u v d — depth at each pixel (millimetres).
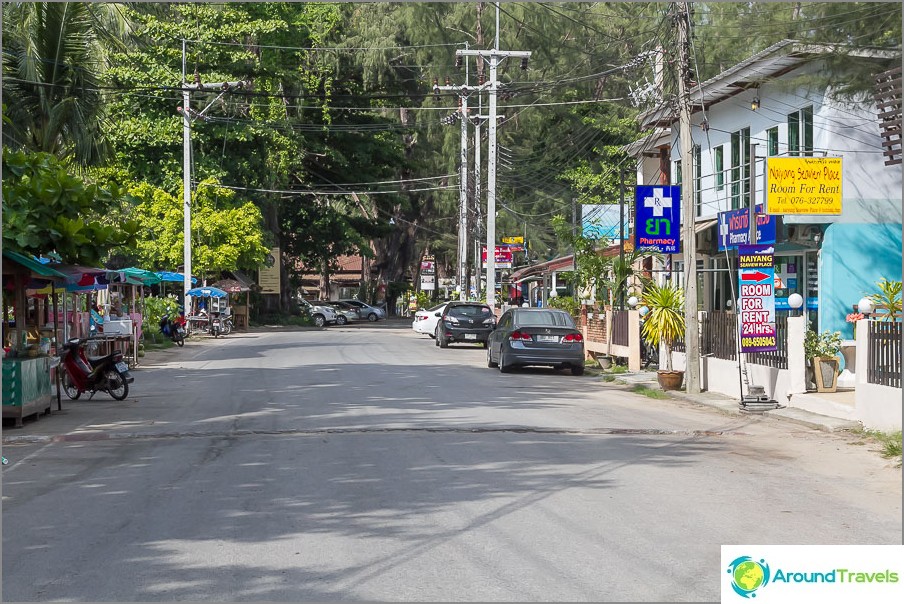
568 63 53594
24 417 15352
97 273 20234
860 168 22281
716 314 20453
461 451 12148
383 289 80312
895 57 17312
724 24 21641
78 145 27969
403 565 7070
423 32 55531
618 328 26953
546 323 25047
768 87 25188
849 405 15336
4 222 15875
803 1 18875
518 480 10281
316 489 9797
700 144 29734
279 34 53531
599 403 18172
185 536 7965
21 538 7980
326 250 67125
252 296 61281
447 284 78500
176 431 14141
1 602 6297
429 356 31562
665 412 17000
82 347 19469
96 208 17234
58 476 10789
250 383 21562
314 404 17312
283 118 54250
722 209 27875
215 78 50469
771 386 17734
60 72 27406
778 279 25109
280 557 7301
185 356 31750
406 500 9273
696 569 6965
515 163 60344
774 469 11188
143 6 52781
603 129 55812
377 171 65188
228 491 9758
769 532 8086
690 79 20391
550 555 7340
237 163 53219
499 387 20766
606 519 8516
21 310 16922
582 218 44688
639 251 26562
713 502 9266
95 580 6766
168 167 50969
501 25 54500
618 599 6293
